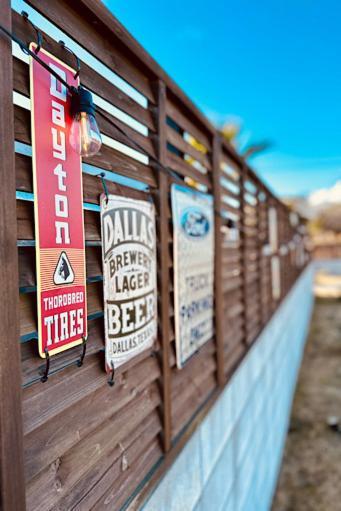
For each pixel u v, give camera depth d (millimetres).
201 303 2145
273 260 5121
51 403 980
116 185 1302
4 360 808
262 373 4027
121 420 1321
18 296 840
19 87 876
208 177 2352
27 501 896
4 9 814
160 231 1623
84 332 1083
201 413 2053
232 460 2729
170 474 1646
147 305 1489
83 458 1111
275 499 4602
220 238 2463
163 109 1639
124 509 1283
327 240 25969
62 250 999
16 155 887
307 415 6734
